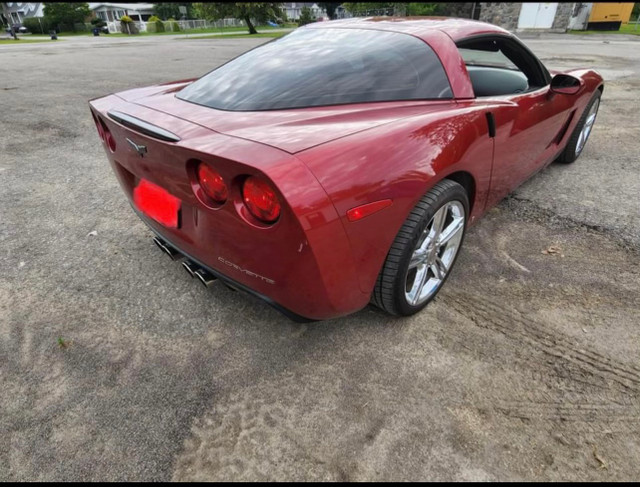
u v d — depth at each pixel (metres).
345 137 1.52
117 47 20.34
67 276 2.43
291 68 2.03
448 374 1.78
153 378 1.77
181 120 1.71
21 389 1.72
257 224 1.41
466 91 2.12
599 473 1.41
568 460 1.45
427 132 1.73
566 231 2.86
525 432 1.54
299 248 1.38
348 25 2.41
